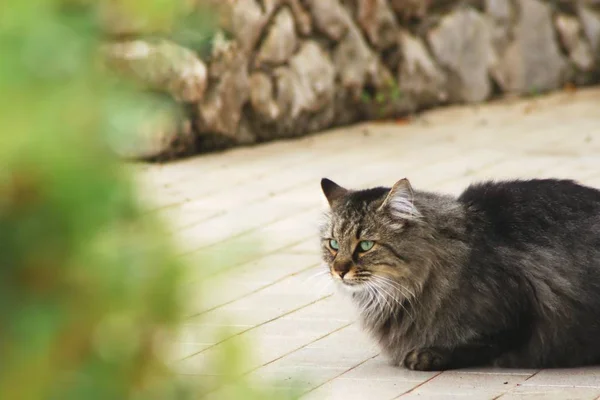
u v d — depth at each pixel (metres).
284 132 22.20
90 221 3.56
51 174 3.47
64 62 3.42
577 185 10.52
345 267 10.04
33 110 3.37
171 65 6.70
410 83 24.27
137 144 3.86
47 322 3.54
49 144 3.42
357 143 21.86
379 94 23.78
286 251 14.69
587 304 9.73
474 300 9.78
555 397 8.95
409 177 18.91
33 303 3.55
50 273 3.58
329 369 10.08
